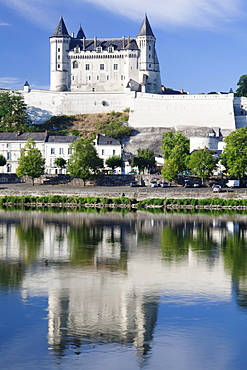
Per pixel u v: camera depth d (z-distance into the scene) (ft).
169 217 581.12
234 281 318.86
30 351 228.63
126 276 328.70
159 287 306.76
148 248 411.95
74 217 577.02
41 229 496.64
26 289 301.02
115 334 243.40
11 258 374.22
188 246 420.36
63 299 284.82
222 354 226.79
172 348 231.71
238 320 258.57
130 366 218.18
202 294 294.25
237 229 500.33
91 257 379.35
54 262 363.56
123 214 605.31
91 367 217.56
